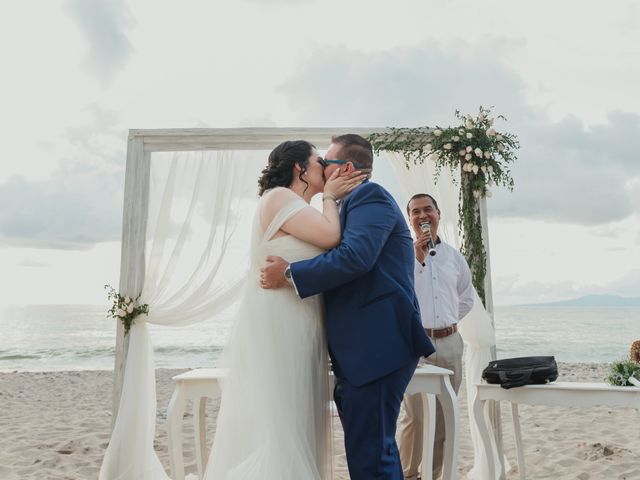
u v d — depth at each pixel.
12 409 7.04
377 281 1.77
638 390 2.53
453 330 3.29
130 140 4.18
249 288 1.96
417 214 3.50
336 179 1.97
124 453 3.56
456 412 2.36
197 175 4.14
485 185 4.04
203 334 23.77
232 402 1.85
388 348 1.70
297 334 1.83
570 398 2.64
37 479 3.59
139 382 3.76
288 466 1.68
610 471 3.52
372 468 1.66
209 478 1.81
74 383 10.09
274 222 1.90
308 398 1.81
